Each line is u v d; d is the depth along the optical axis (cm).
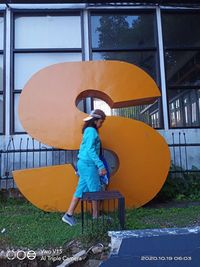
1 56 792
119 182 587
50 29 807
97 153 491
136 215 534
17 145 745
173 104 799
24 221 505
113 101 622
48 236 425
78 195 486
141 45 823
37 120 603
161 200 673
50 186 573
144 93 626
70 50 801
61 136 598
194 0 822
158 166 600
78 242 403
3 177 716
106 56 812
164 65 807
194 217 514
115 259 297
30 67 789
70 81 619
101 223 435
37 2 801
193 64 827
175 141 779
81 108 768
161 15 833
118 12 828
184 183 703
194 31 838
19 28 802
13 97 773
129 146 598
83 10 818
